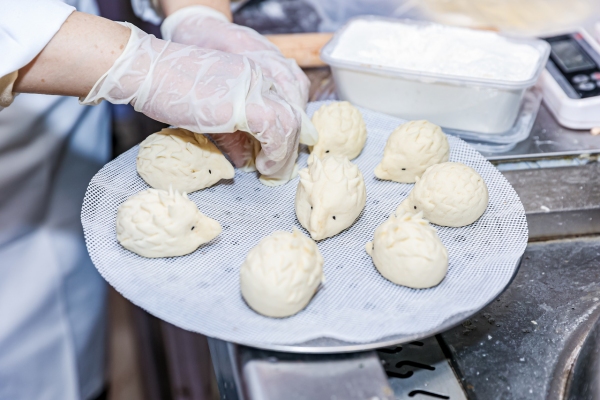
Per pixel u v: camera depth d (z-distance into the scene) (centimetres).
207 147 105
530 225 106
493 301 87
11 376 136
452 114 119
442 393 77
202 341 145
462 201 94
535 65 120
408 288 86
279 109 98
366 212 102
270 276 78
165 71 95
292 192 107
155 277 88
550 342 83
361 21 135
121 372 171
